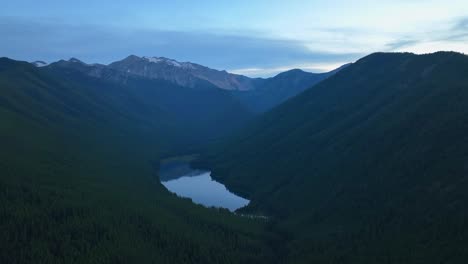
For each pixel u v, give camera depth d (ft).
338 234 498.69
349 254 437.99
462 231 395.75
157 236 478.18
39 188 540.93
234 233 533.14
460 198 441.68
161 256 441.27
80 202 517.96
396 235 441.27
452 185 469.57
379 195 542.98
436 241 399.65
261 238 540.52
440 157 531.91
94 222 472.44
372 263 404.16
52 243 429.38
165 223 507.71
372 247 436.35
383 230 464.65
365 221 501.15
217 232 524.52
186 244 471.21
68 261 404.98
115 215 500.33
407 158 577.02
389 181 556.10
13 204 481.46
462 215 414.41
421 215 453.99
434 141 570.05
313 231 538.88
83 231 455.22
